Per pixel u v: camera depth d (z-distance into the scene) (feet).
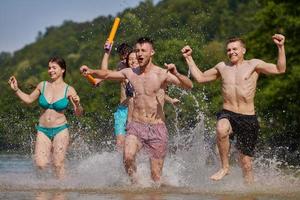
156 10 150.51
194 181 40.40
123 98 51.39
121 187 37.09
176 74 39.14
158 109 40.73
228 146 40.91
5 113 92.89
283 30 142.82
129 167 39.58
